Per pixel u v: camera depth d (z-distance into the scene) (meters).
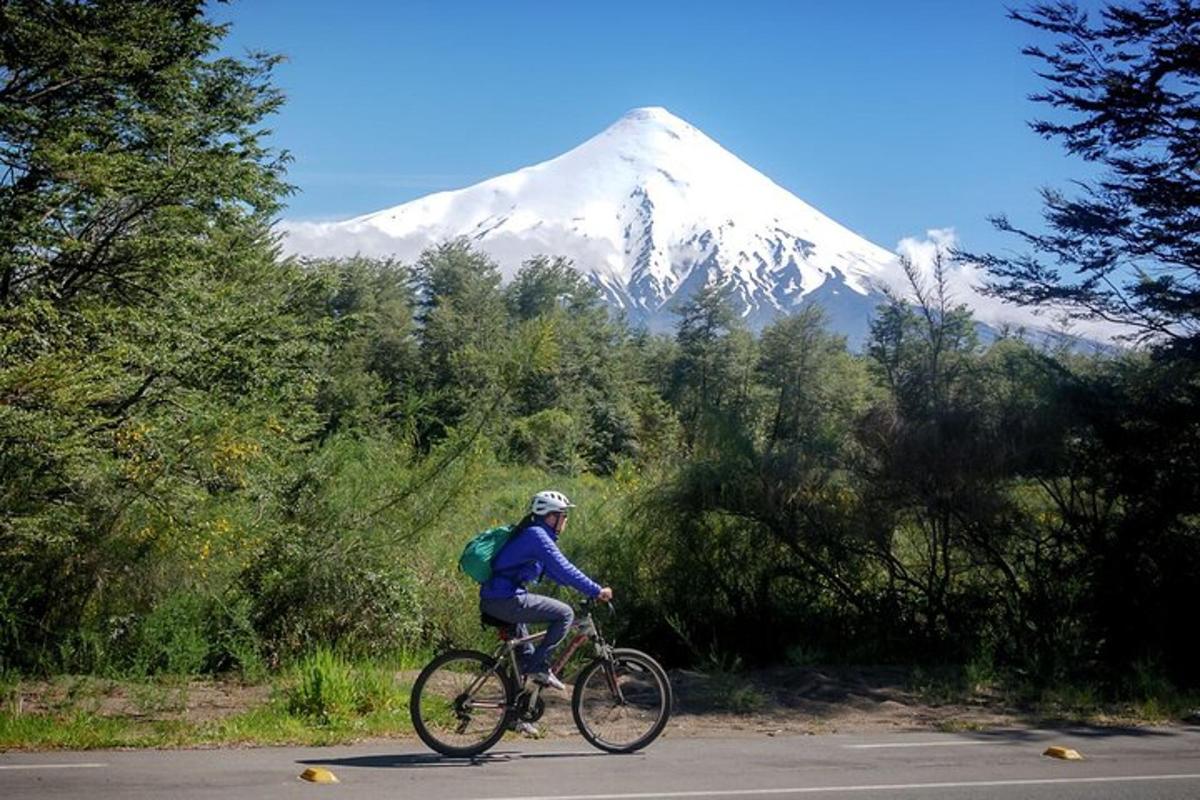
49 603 11.57
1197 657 13.22
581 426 41.41
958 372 14.27
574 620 8.84
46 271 16.22
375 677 10.52
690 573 13.77
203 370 15.54
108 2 17.81
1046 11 15.98
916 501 13.36
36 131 16.53
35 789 7.21
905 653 13.48
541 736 9.45
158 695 10.30
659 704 8.90
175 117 18.66
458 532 13.63
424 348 75.50
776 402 14.85
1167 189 15.43
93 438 12.73
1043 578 13.52
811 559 13.70
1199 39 15.60
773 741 9.60
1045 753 8.99
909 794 7.42
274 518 12.62
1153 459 13.35
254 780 7.55
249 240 18.97
